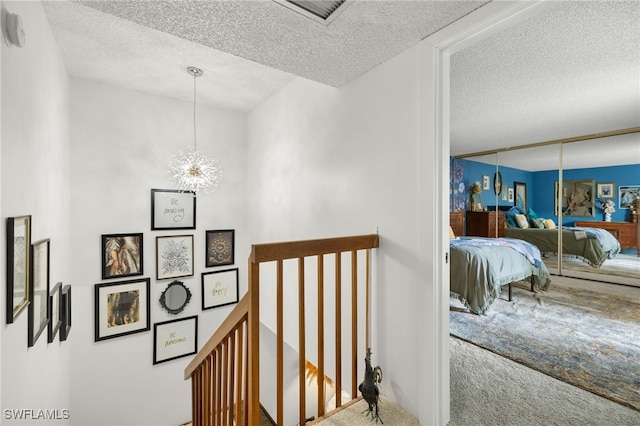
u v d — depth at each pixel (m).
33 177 1.49
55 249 2.01
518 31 1.86
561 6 1.62
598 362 2.19
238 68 2.61
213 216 3.61
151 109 3.19
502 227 5.37
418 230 1.61
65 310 2.17
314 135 2.51
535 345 2.47
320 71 1.95
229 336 1.60
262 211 3.44
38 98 1.61
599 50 2.08
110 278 2.95
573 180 4.65
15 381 1.22
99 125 2.89
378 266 1.86
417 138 1.62
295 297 2.76
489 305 3.13
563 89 2.77
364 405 1.71
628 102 3.08
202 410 2.02
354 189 2.07
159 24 1.49
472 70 2.40
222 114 3.67
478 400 1.78
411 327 1.66
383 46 1.66
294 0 1.32
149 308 3.15
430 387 1.55
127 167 3.05
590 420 1.61
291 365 3.47
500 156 5.43
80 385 2.79
